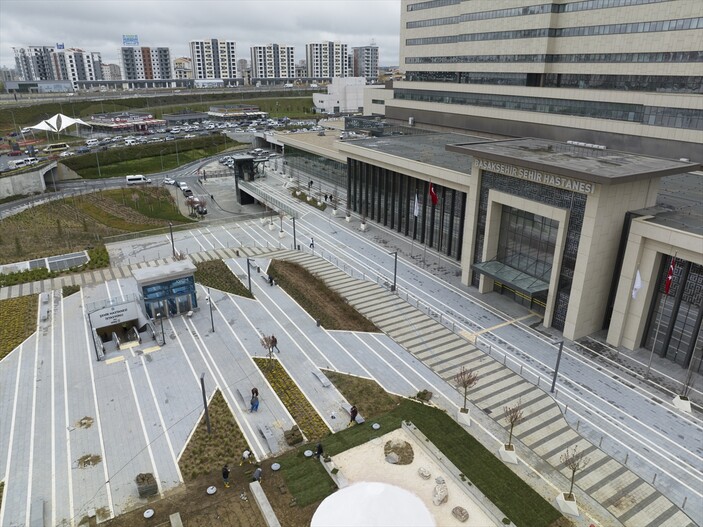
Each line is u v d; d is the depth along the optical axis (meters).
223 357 48.12
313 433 37.94
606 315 51.28
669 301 45.69
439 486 32.28
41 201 99.81
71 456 36.00
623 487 33.44
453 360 47.69
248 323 54.47
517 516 30.91
